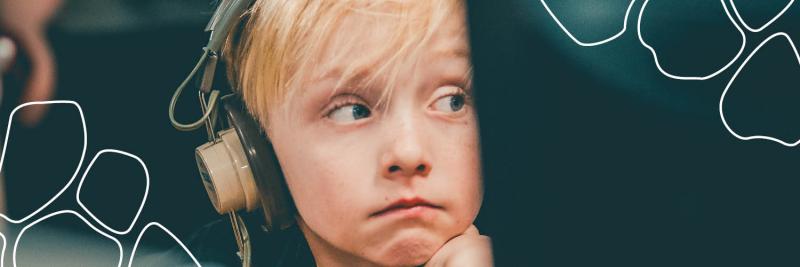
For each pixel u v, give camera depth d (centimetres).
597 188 86
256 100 77
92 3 81
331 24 77
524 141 83
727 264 89
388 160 77
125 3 81
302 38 76
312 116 77
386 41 77
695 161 88
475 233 81
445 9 78
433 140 78
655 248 87
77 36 81
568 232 85
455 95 79
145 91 82
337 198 78
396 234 79
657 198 87
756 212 88
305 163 77
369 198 78
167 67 82
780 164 88
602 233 87
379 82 77
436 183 79
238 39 78
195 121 82
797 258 88
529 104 83
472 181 80
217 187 75
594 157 86
